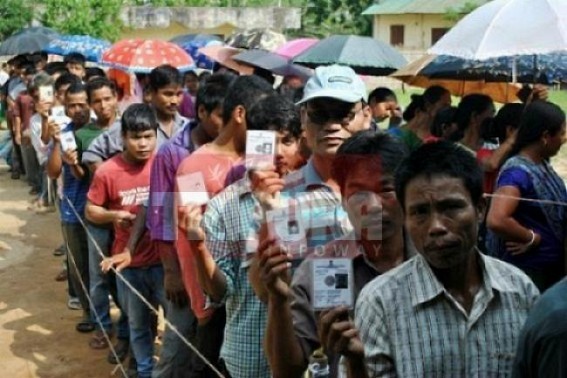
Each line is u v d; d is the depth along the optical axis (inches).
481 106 234.4
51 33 585.3
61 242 369.7
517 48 210.7
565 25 210.5
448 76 302.2
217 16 1053.8
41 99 309.9
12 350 244.8
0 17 920.3
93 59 541.3
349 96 128.6
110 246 230.7
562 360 78.8
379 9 1499.8
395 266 105.8
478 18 222.1
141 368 205.0
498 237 169.3
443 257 88.7
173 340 174.4
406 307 91.0
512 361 90.5
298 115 141.9
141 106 208.4
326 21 1581.0
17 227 396.8
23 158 470.9
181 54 357.1
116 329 251.4
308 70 374.3
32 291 301.0
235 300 137.1
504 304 91.5
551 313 80.0
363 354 87.3
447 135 240.5
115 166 209.5
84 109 251.4
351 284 87.0
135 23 1028.5
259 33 444.8
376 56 345.1
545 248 166.6
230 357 139.8
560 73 287.1
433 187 88.6
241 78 157.8
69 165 238.7
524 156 168.1
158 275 203.9
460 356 89.8
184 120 230.7
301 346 98.7
